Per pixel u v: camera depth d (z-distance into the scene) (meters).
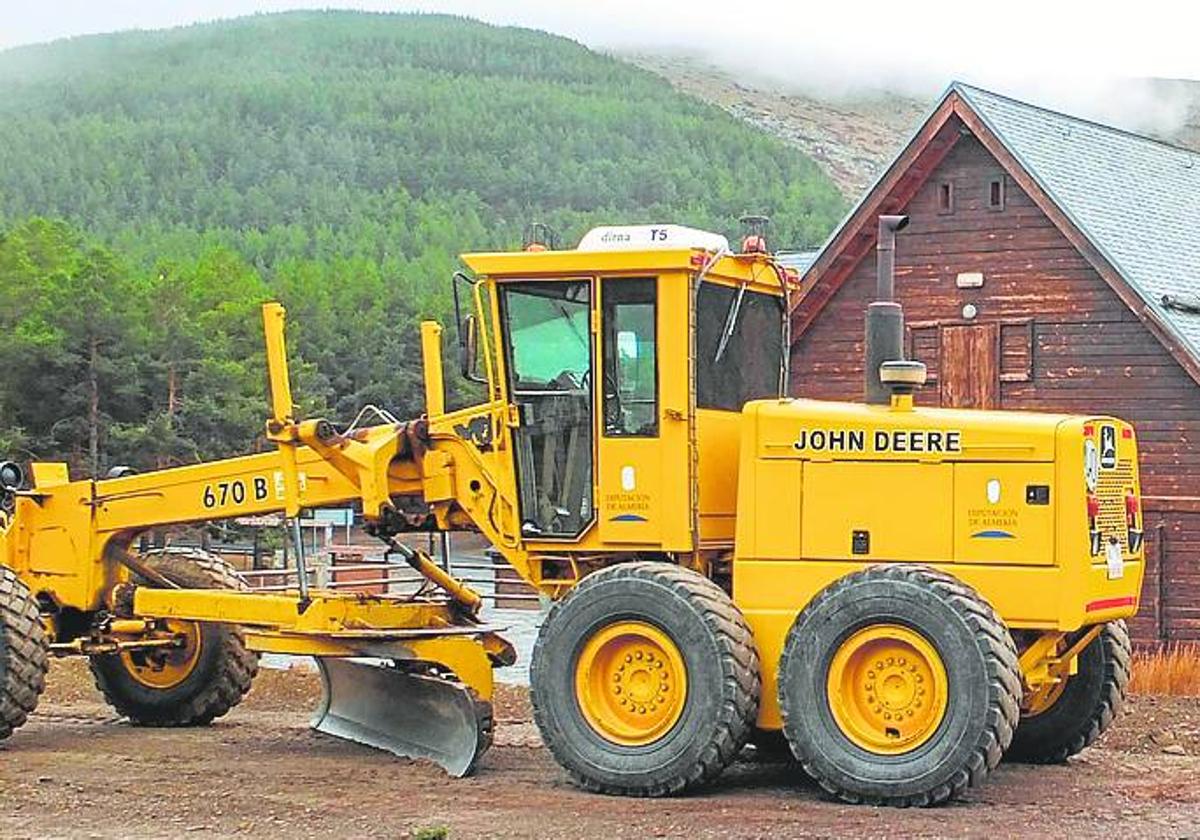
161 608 14.01
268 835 10.60
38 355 59.47
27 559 15.09
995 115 26.86
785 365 13.10
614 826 10.70
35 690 13.95
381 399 81.50
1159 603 25.12
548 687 11.88
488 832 10.57
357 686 13.98
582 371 12.45
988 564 11.54
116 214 176.75
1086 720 12.76
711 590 11.66
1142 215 27.55
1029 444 11.49
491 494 12.87
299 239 161.88
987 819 10.80
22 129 196.50
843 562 11.83
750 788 12.03
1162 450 25.30
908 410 11.96
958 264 27.00
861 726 11.28
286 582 32.41
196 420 61.53
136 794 11.87
